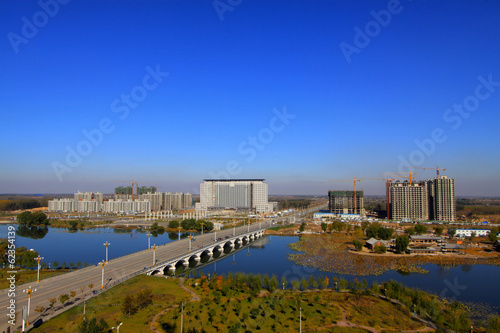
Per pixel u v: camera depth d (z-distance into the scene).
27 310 121.31
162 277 185.38
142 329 116.19
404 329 123.50
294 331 120.19
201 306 141.88
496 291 183.12
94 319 106.25
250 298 154.25
